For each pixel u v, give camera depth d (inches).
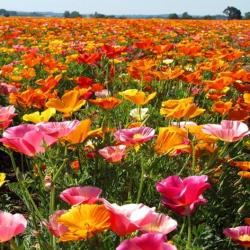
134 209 19.1
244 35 192.9
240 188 39.0
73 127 25.6
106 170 35.2
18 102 45.9
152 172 34.0
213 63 62.3
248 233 25.4
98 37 131.5
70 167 34.0
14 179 53.4
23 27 200.8
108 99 35.4
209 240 33.5
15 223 19.3
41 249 26.3
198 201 23.3
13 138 24.4
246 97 41.1
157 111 51.9
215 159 33.3
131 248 16.4
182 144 31.2
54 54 98.7
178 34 192.2
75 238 19.0
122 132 29.6
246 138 47.4
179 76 55.1
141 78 58.4
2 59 100.1
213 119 53.1
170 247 16.5
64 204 31.1
